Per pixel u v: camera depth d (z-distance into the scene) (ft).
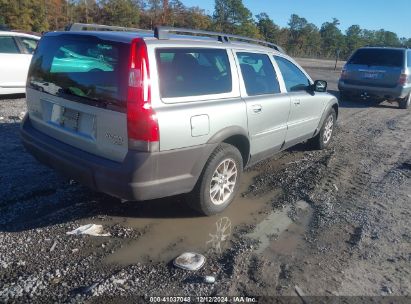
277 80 16.56
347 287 10.41
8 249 10.94
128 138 10.57
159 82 10.85
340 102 41.68
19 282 9.68
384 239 12.96
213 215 13.85
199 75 12.26
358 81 39.60
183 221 13.30
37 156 13.26
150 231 12.53
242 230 13.00
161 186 11.28
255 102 14.39
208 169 12.63
